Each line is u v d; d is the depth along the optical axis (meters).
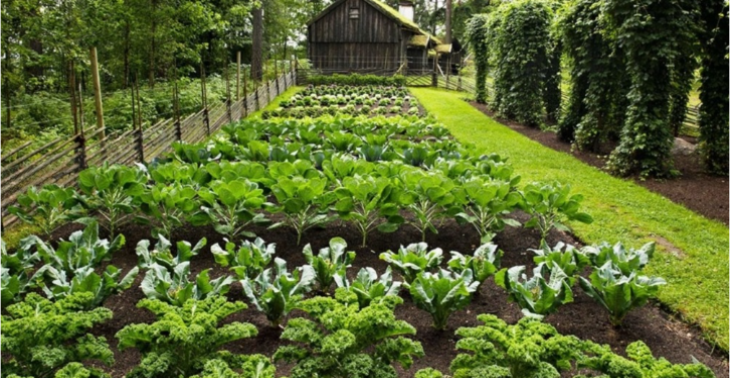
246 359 2.46
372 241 4.86
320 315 2.60
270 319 3.20
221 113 12.07
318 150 7.46
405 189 4.70
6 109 8.95
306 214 4.84
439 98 19.73
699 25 7.64
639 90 7.80
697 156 9.42
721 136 7.92
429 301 3.12
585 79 10.65
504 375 2.19
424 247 3.78
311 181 4.53
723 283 4.18
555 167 8.54
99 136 7.32
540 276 3.17
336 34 27.08
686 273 4.38
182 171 5.29
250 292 3.14
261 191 4.43
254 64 21.45
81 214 4.67
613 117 9.85
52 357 2.18
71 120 9.63
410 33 28.89
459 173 5.62
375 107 17.11
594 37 9.59
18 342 2.27
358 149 6.97
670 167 7.98
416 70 27.39
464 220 4.65
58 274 3.28
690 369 2.25
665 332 3.48
